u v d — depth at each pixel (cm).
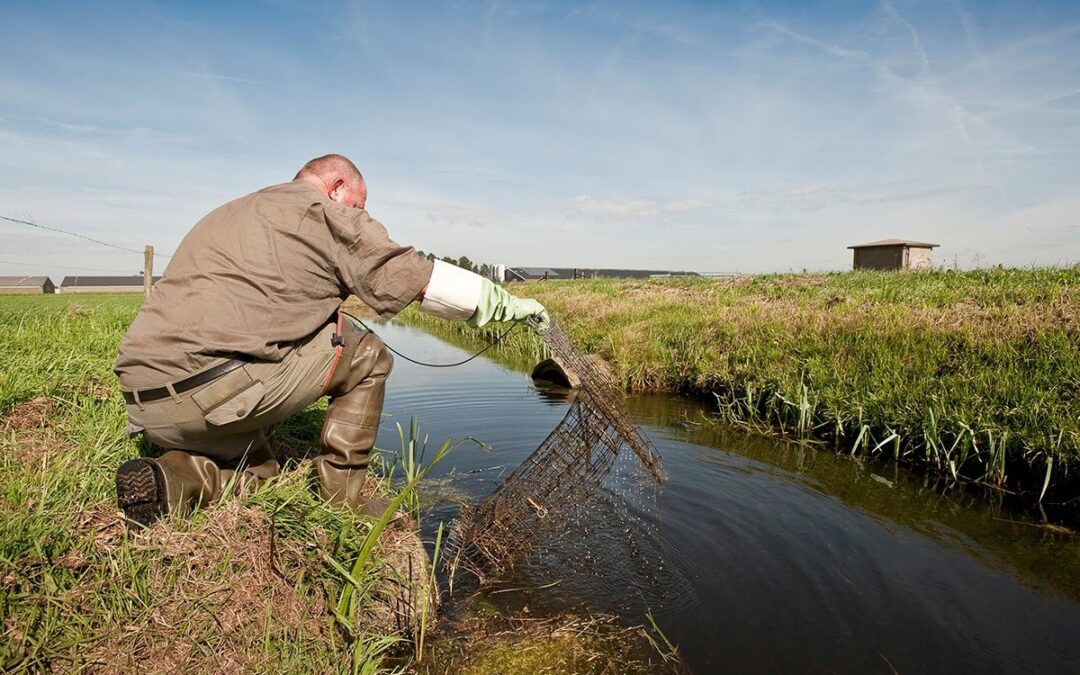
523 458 496
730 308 994
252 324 237
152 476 233
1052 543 357
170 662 200
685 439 568
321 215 249
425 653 255
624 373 816
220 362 235
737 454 520
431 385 834
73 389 392
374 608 260
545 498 352
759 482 450
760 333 792
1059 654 257
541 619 282
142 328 233
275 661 214
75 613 199
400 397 749
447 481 441
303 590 241
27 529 216
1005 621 280
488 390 795
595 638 268
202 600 217
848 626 277
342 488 291
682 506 402
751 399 649
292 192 257
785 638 268
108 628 199
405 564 284
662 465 476
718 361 764
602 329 1082
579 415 361
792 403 596
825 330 733
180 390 233
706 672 247
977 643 264
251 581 232
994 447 445
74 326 676
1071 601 296
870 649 261
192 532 236
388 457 488
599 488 421
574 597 300
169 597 214
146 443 317
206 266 236
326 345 267
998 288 866
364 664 231
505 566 326
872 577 318
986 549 349
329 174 281
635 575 318
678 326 938
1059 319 596
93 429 329
